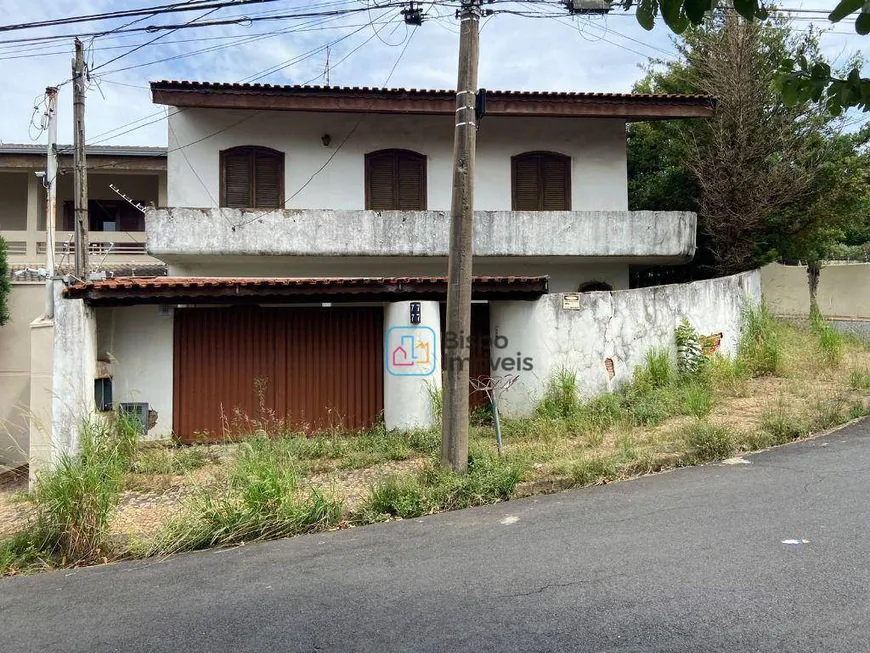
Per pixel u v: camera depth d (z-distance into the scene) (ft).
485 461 20.83
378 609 11.78
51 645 11.12
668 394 29.78
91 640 11.23
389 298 28.25
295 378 28.84
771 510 16.17
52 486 16.99
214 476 22.61
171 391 27.89
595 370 31.53
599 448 23.58
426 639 10.50
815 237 45.32
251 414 28.37
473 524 16.84
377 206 42.24
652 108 41.01
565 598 11.78
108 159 52.01
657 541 14.51
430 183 42.68
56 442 23.47
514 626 10.80
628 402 30.37
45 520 16.96
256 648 10.50
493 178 43.24
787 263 56.44
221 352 28.35
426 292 28.02
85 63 33.42
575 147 43.83
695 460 21.71
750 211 41.93
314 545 15.96
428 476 20.30
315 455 25.16
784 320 47.85
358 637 10.69
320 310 29.17
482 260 41.88
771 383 33.17
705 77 44.91
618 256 41.22
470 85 20.44
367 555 14.89
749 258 44.16
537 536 15.47
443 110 39.73
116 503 18.16
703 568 12.80
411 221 39.42
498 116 42.04
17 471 31.50
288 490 18.34
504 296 29.99
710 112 41.22
